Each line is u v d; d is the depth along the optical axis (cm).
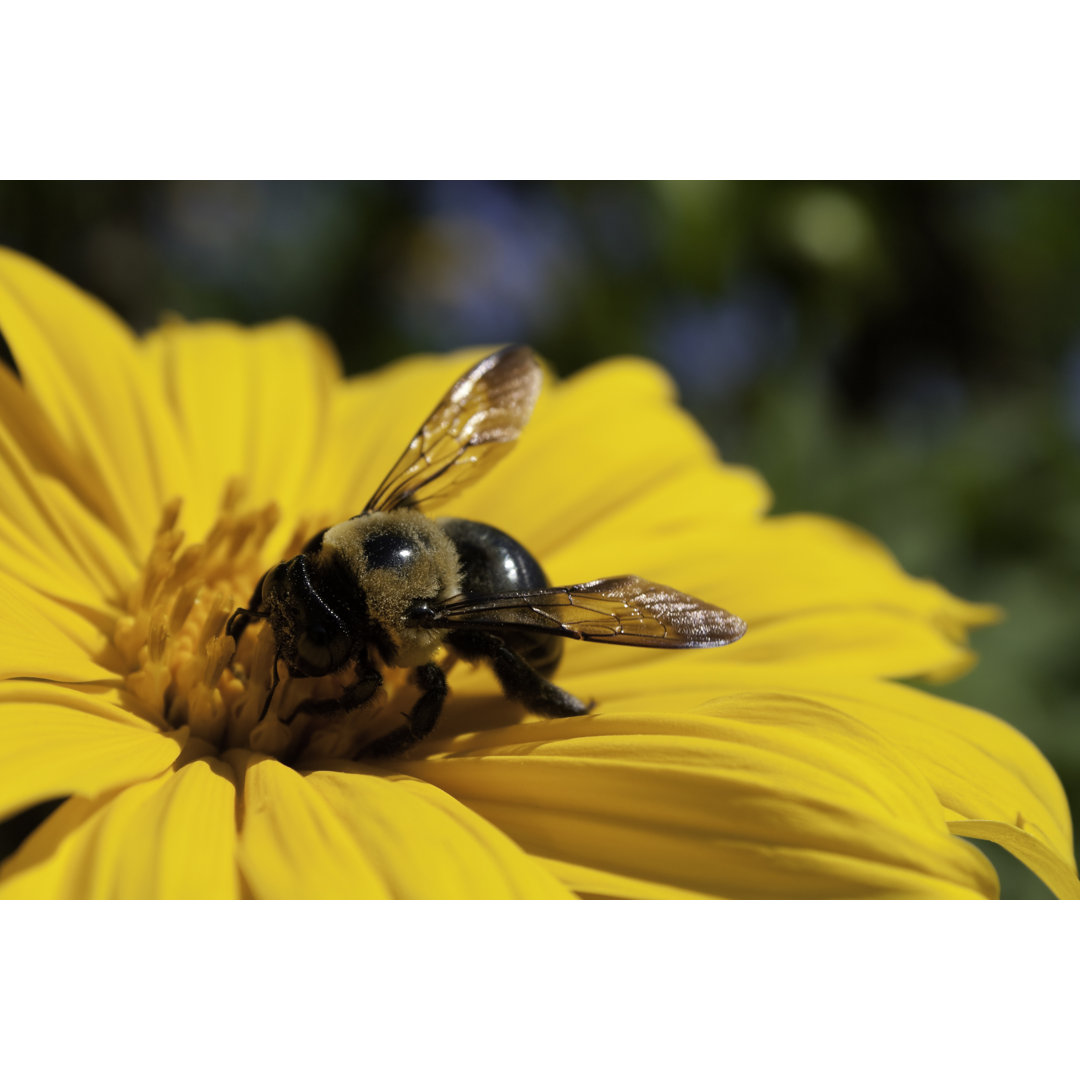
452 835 8
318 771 9
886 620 11
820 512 17
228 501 11
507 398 11
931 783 9
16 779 8
